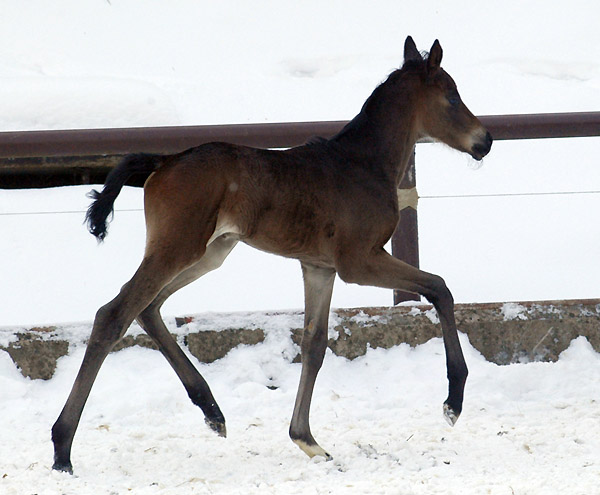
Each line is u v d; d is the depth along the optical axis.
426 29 30.45
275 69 26.64
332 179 8.09
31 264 12.96
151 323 8.18
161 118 15.02
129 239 13.74
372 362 10.48
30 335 10.30
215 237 7.79
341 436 8.55
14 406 9.59
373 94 8.75
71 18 30.75
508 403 9.65
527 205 15.63
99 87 15.28
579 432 8.45
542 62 25.89
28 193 14.73
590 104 22.41
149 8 32.34
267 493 6.59
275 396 9.81
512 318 10.70
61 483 6.94
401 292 11.19
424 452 8.00
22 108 14.78
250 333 10.55
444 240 14.23
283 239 7.90
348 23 31.30
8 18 29.97
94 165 12.43
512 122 11.15
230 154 7.71
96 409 9.52
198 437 8.59
